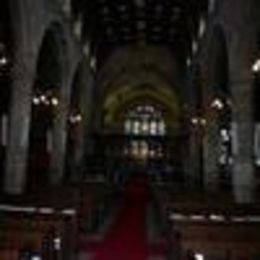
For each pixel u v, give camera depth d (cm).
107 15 3353
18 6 1809
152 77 4491
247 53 1869
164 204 1543
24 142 1891
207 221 1013
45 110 2759
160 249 1314
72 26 2767
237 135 1936
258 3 1817
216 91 2709
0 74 1973
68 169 3362
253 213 1196
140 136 4822
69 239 984
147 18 3400
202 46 2867
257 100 2228
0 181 2047
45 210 1114
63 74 2736
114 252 1262
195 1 2900
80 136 3391
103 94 4366
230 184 2834
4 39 1912
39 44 2052
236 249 916
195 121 3303
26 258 900
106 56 3994
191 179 3469
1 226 926
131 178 4112
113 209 2406
